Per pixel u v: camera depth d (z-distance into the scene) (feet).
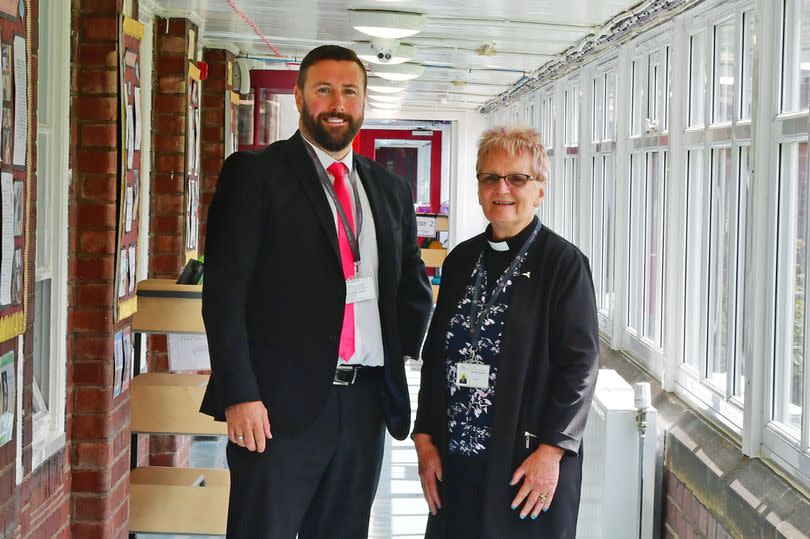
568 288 9.06
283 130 36.35
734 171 12.77
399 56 20.42
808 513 9.29
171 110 20.15
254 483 8.89
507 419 8.95
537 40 21.16
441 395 9.37
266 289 8.87
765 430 11.10
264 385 8.84
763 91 11.09
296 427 8.82
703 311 14.14
